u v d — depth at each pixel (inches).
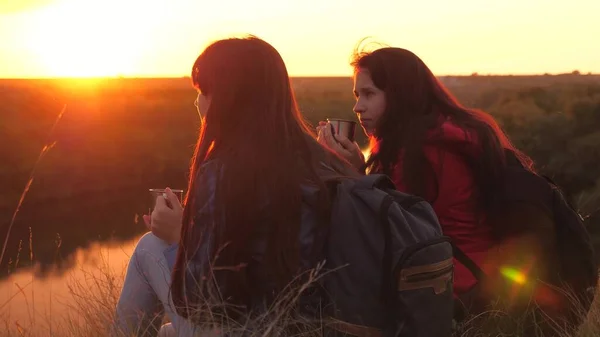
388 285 79.1
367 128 119.3
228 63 84.5
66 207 524.7
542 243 106.8
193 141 872.3
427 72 116.0
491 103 1075.9
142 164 733.3
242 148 80.6
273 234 79.1
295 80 3954.2
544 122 620.4
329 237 82.1
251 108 83.7
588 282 109.3
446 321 80.8
